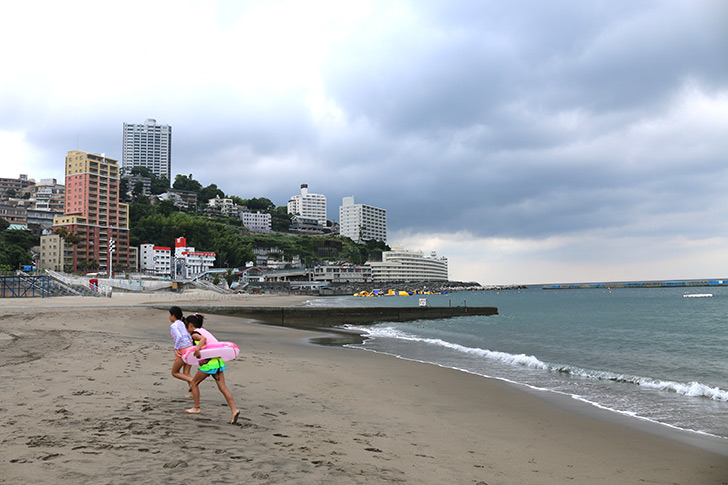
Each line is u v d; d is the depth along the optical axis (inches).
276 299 5083.7
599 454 351.6
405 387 585.3
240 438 283.6
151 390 406.9
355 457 276.1
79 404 332.2
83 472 202.2
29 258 5241.1
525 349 1098.7
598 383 660.1
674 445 379.9
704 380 703.7
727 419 467.8
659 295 6510.8
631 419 465.7
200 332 334.0
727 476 307.3
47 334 831.7
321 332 1475.1
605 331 1561.3
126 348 687.7
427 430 384.8
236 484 202.5
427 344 1157.7
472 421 434.9
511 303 4640.8
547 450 354.0
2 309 1542.8
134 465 215.2
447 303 4719.5
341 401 465.1
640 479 297.9
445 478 259.9
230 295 4987.7
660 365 854.5
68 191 6087.6
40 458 216.7
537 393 586.6
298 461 248.2
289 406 413.4
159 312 1690.5
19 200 7637.8
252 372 588.1
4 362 498.3
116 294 3580.2
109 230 6210.6
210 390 436.5
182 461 225.8
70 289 2989.7
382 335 1423.5
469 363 844.0
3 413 296.8
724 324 1823.3
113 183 6387.8
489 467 296.8
